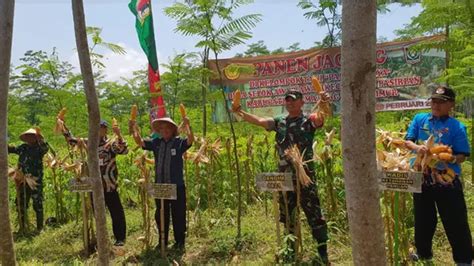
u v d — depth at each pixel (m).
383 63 9.95
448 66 9.16
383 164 4.48
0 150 4.62
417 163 4.45
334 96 10.25
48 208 9.54
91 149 4.06
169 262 5.99
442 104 4.61
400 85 9.84
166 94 10.12
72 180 6.57
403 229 4.80
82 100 9.12
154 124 6.41
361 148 2.53
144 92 13.23
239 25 6.27
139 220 8.08
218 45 6.41
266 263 5.51
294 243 5.41
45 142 8.46
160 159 6.41
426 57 9.64
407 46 9.77
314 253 5.54
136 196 9.64
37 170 8.38
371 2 2.48
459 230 4.62
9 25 4.55
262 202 8.38
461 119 8.27
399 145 4.69
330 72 10.30
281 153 5.48
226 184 8.49
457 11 6.41
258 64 10.77
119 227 6.88
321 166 7.06
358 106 2.51
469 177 8.98
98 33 5.87
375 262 2.57
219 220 7.34
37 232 8.26
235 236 6.52
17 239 7.94
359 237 2.58
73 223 8.23
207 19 6.28
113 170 6.81
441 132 4.63
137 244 6.91
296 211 5.34
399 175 4.30
